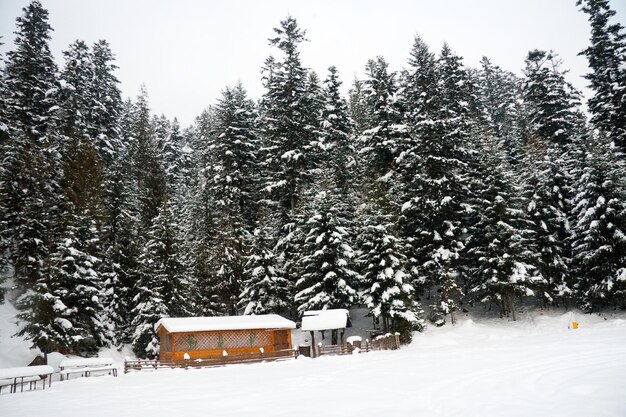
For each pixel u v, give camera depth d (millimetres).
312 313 34469
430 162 41219
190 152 74062
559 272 40750
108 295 37188
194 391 18062
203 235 47781
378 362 25141
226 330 32312
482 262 40219
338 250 36812
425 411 12102
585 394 12812
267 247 40875
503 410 11594
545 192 42156
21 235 32969
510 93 65875
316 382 18641
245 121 49531
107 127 52188
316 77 52719
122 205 42969
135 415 13438
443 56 50719
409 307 36188
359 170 46688
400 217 41438
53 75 47375
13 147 35312
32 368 22219
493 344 30141
